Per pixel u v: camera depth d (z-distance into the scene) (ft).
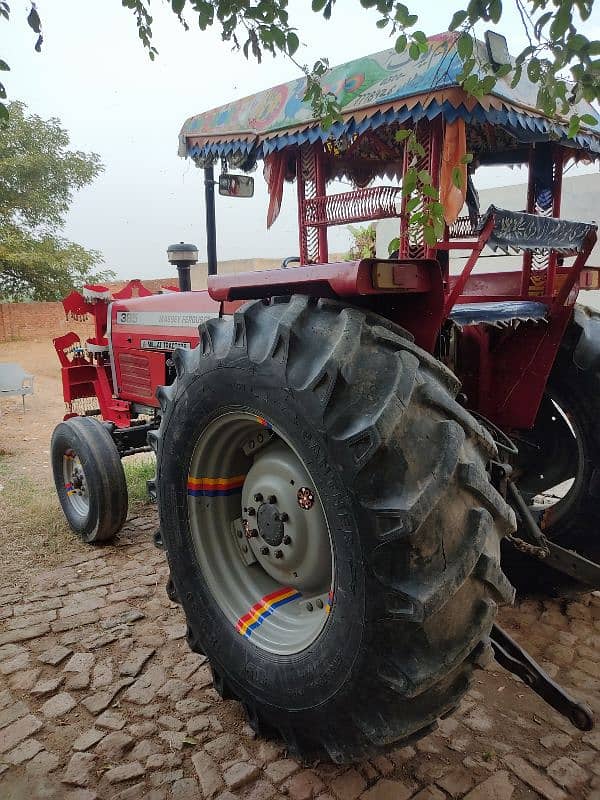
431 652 5.32
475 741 7.07
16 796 6.44
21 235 71.87
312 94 7.14
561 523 9.58
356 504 5.32
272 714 6.63
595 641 9.00
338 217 8.50
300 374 5.75
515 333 8.59
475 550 5.25
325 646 5.88
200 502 7.59
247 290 6.93
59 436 12.92
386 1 5.97
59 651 8.89
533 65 5.78
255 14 6.81
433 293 6.12
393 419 5.21
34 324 64.08
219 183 10.50
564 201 24.79
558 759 6.79
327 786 6.44
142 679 8.29
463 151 6.91
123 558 12.07
